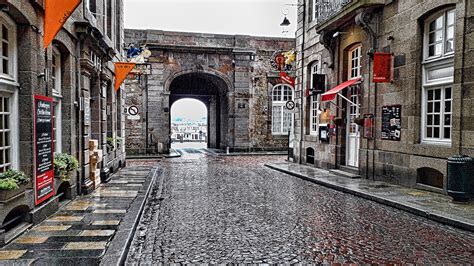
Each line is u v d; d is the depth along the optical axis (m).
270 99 23.98
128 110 21.56
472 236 5.68
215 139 28.23
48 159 6.47
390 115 10.21
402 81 9.75
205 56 22.83
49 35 5.79
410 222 6.55
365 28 10.86
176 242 5.47
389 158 10.30
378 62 10.06
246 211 7.43
